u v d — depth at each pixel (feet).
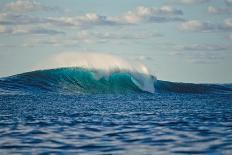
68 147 90.63
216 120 142.92
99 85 392.06
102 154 83.20
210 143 93.86
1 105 222.69
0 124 130.62
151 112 177.47
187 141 96.99
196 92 461.37
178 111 184.24
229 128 120.16
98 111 182.19
